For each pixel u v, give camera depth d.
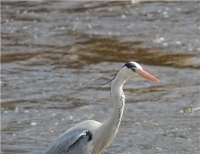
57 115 14.77
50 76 17.59
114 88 10.35
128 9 25.14
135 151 12.71
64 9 25.34
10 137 13.47
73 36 21.59
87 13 24.67
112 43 20.64
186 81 16.92
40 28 22.66
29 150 12.79
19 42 20.95
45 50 20.05
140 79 10.26
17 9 25.41
